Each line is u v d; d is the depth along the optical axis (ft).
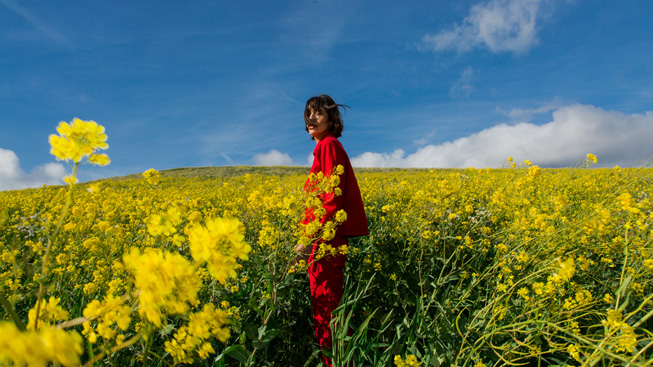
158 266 2.44
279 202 7.22
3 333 1.59
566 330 4.51
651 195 14.79
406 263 8.82
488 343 5.50
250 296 6.68
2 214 4.73
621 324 4.51
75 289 7.14
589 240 9.07
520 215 10.44
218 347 5.95
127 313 2.74
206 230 2.60
